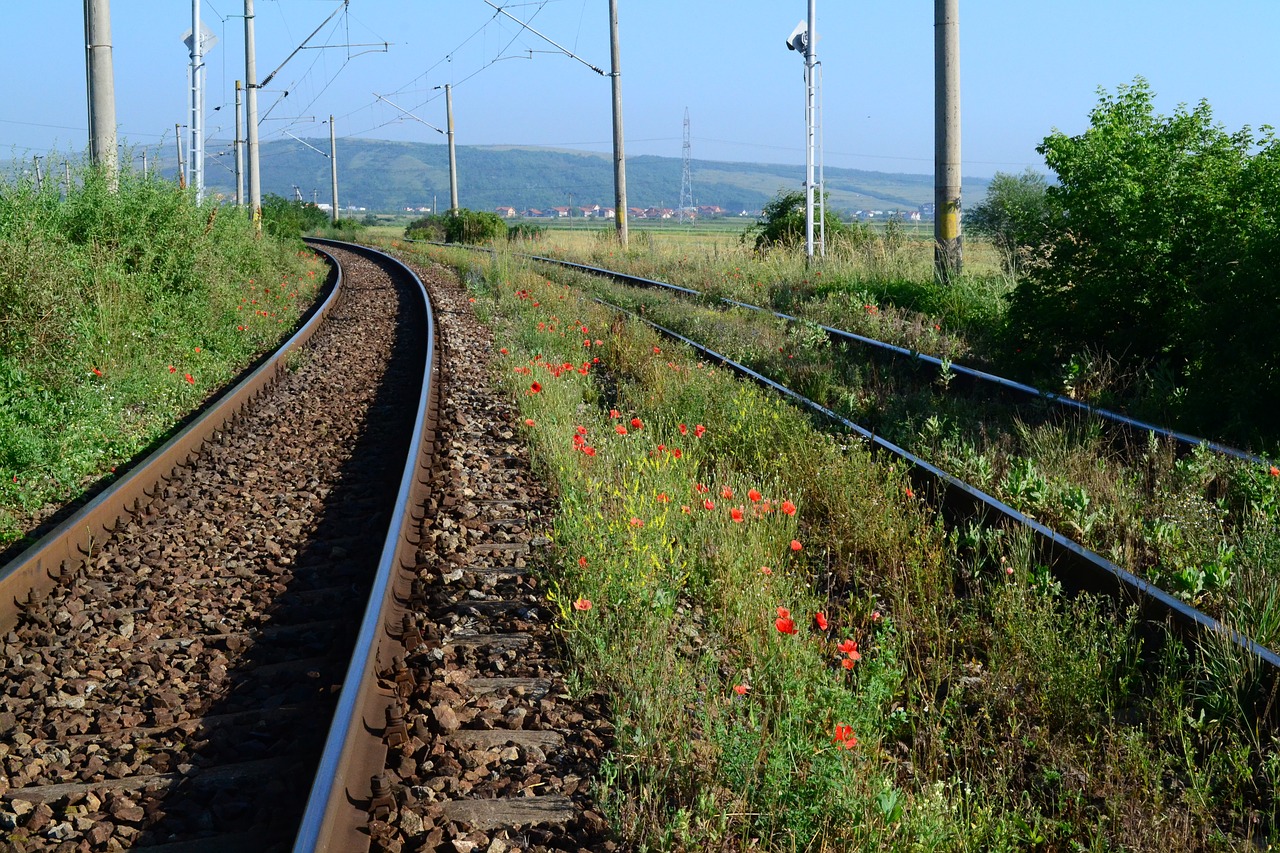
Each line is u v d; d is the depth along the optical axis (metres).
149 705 4.66
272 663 5.04
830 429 8.66
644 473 7.14
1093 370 10.31
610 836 3.52
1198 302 9.59
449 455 8.52
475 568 6.05
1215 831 3.50
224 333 15.31
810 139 24.97
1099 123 11.38
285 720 4.40
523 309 19.17
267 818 3.67
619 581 5.24
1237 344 8.56
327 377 13.41
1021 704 4.45
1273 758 3.80
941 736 4.15
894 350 12.66
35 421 9.18
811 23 25.12
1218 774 3.86
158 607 5.73
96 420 9.49
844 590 5.78
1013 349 11.64
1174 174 10.56
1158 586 5.42
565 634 5.05
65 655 5.14
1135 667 4.57
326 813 3.26
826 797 3.59
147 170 15.82
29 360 10.27
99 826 3.64
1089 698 4.29
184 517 7.40
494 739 4.12
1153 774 3.85
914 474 7.45
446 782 3.77
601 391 11.47
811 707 4.09
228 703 4.64
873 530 6.21
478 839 3.48
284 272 27.22
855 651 4.19
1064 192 11.11
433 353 13.48
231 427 10.19
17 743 4.30
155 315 13.48
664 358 12.45
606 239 39.91
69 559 6.26
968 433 8.74
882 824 3.46
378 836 3.40
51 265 10.95
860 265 22.03
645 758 3.96
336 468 8.80
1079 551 5.48
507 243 45.88
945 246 17.11
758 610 5.13
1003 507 6.26
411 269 33.03
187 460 8.78
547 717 4.33
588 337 14.77
